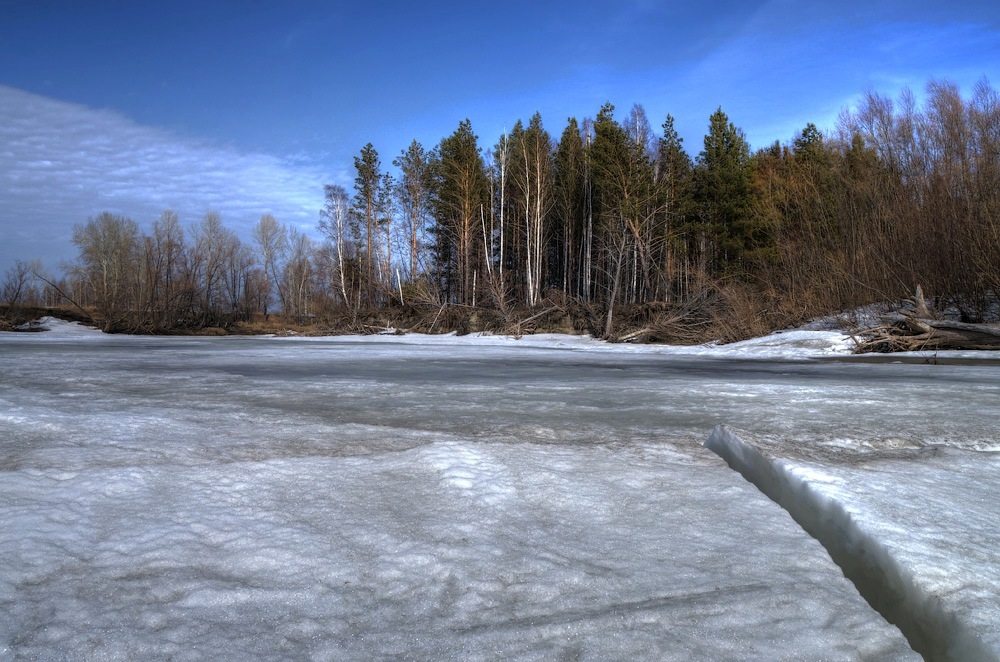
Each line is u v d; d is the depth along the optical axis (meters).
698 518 3.80
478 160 50.78
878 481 4.25
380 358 19.78
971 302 24.89
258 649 2.33
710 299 31.25
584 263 50.03
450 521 3.66
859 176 33.09
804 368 16.64
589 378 13.35
